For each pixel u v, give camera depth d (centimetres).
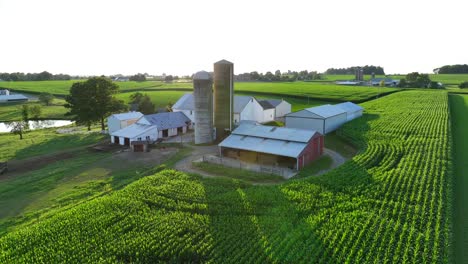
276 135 4309
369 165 3544
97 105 6625
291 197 2822
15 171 4072
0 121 9069
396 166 3491
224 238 2253
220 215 2603
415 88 14375
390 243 2038
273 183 3425
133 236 2311
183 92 13412
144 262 2064
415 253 1931
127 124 6247
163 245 2177
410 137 4606
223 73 5262
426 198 2570
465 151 4225
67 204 3006
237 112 6359
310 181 3133
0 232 2505
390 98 9788
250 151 4388
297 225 2367
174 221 2509
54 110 10494
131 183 3400
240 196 2903
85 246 2214
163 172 3662
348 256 1941
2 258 2123
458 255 2058
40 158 4644
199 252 2097
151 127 5550
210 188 3142
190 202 2875
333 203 2669
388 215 2416
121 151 4900
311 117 5706
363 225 2264
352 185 2992
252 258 1989
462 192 2925
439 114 6444
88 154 4834
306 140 4053
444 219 2295
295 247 2078
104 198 2948
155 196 2973
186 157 4456
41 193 3278
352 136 5012
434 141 4297
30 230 2436
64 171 3922
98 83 6638
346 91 12269
